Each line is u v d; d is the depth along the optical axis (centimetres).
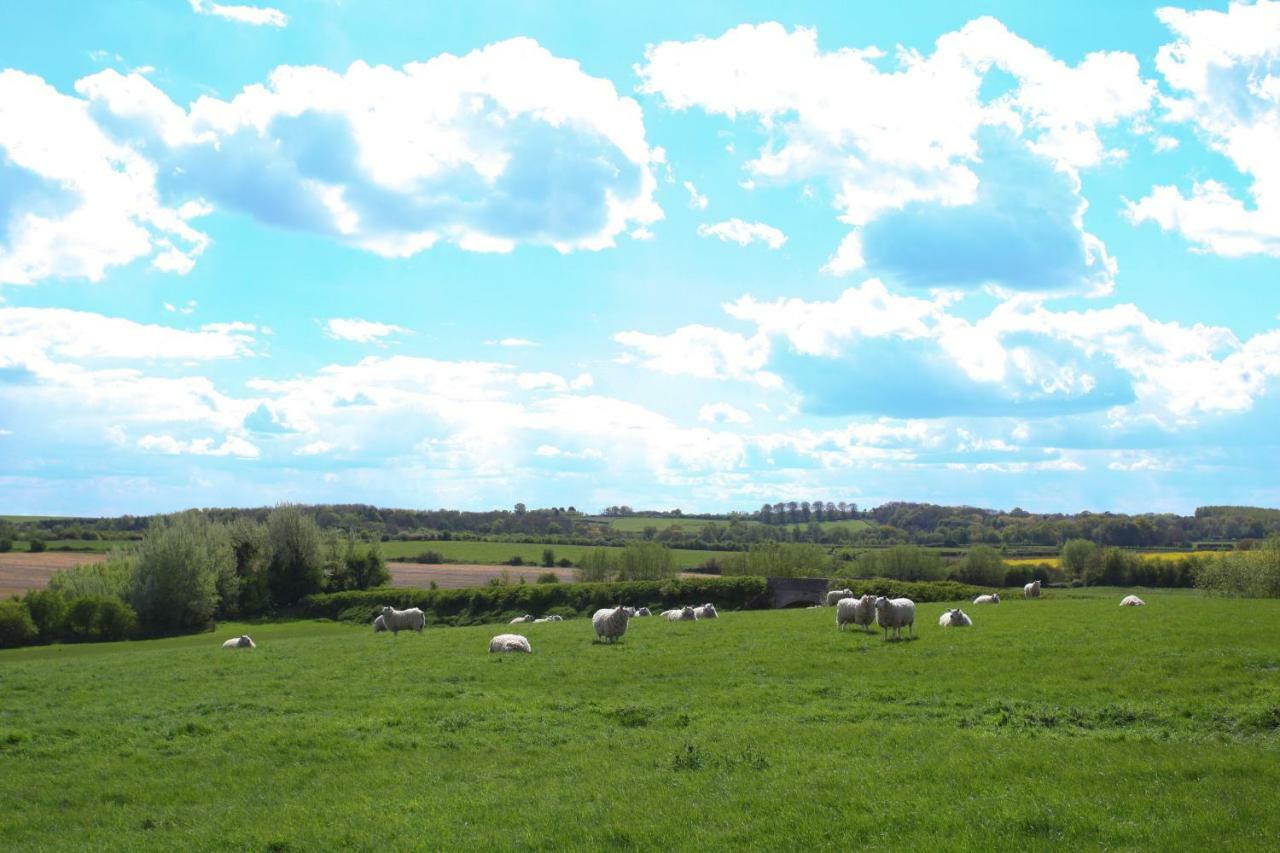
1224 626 3225
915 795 1432
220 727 2262
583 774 1714
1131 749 1708
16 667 3825
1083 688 2302
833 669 2734
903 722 2064
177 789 1777
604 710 2303
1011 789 1446
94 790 1783
